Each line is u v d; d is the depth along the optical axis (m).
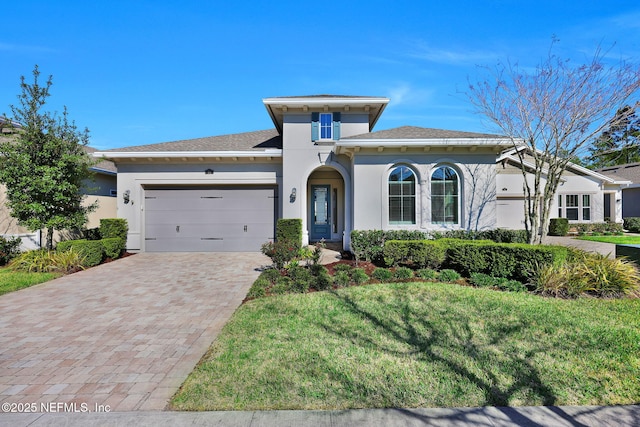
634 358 4.16
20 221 10.53
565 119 10.58
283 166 13.88
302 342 4.67
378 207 11.95
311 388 3.55
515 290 7.21
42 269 10.06
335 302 6.38
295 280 7.93
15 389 3.73
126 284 8.75
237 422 3.05
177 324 5.82
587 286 6.88
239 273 10.09
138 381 3.88
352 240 10.96
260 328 5.21
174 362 4.38
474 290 7.04
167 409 3.29
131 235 14.36
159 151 14.12
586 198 20.28
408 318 5.52
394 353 4.32
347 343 4.62
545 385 3.59
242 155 14.03
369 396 3.42
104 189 16.48
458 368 3.93
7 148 10.17
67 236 14.20
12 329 5.59
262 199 14.69
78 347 4.86
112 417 3.16
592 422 3.04
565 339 4.70
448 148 11.76
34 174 10.28
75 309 6.66
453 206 11.99
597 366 3.98
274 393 3.47
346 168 13.73
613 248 13.48
